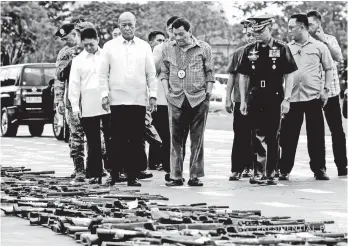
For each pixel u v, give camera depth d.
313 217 11.61
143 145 15.88
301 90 17.08
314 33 17.95
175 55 16.02
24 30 71.06
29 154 24.70
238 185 16.02
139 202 11.99
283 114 17.09
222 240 8.82
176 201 13.32
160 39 18.62
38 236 10.17
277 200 13.59
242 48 16.67
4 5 70.25
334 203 13.22
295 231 9.73
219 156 23.55
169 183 15.96
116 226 9.51
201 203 11.98
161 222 10.09
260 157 16.17
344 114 19.02
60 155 24.31
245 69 16.19
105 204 11.51
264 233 9.38
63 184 14.95
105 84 15.62
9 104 34.25
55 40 72.62
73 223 10.25
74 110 15.91
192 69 15.92
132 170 15.80
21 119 33.72
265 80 16.14
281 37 73.38
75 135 16.78
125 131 15.73
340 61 18.02
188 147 27.75
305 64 17.09
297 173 18.50
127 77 15.62
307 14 17.92
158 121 17.34
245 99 16.20
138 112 15.71
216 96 56.94
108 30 75.62
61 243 9.66
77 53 17.12
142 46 15.81
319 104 17.08
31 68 34.00
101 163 15.98
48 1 76.44
